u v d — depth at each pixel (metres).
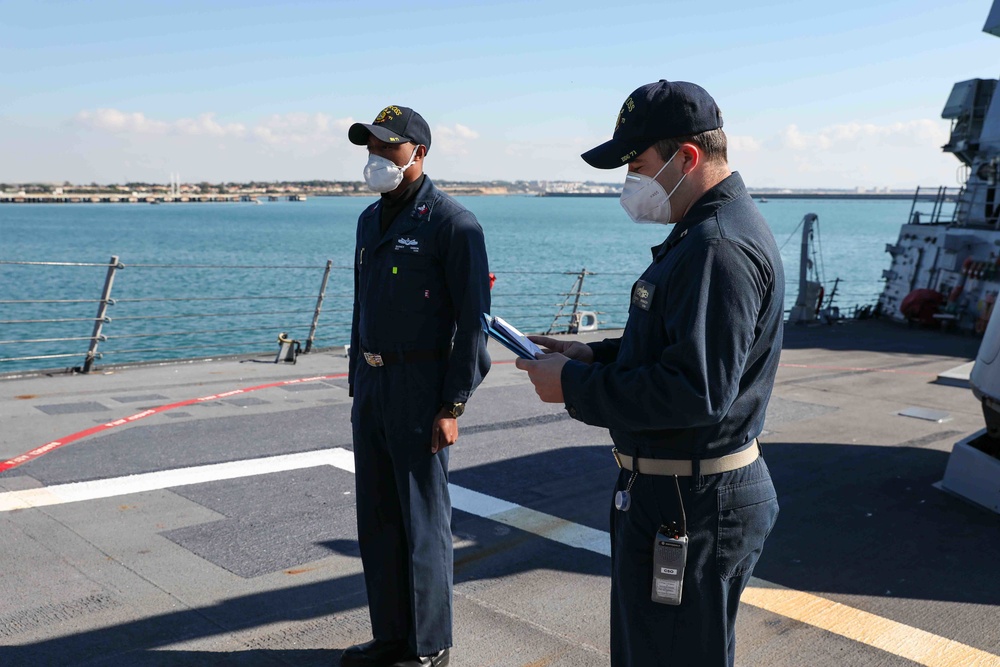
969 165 19.95
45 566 4.08
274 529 4.68
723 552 2.06
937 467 6.43
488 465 6.21
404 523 3.14
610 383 1.96
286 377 9.88
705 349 1.86
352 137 3.08
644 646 2.12
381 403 3.13
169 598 3.77
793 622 3.74
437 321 3.12
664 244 2.08
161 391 8.75
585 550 4.52
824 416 8.29
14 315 30.11
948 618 3.81
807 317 19.06
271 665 3.21
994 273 16.77
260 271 49.56
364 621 3.60
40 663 3.16
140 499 5.13
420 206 3.11
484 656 3.34
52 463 5.84
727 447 2.04
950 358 13.43
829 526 5.03
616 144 2.10
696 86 2.05
